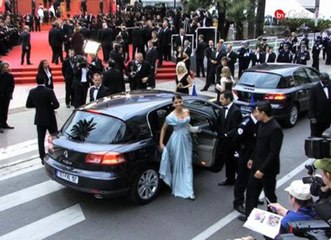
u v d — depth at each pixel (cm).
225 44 1980
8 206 754
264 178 636
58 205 758
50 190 823
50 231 669
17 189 827
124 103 795
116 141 720
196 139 802
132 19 2653
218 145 801
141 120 754
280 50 2170
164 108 799
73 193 808
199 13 2547
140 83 1385
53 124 934
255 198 655
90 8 3628
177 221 699
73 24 2302
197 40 2112
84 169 711
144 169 745
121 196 723
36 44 2527
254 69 1288
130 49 2381
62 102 1497
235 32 2742
